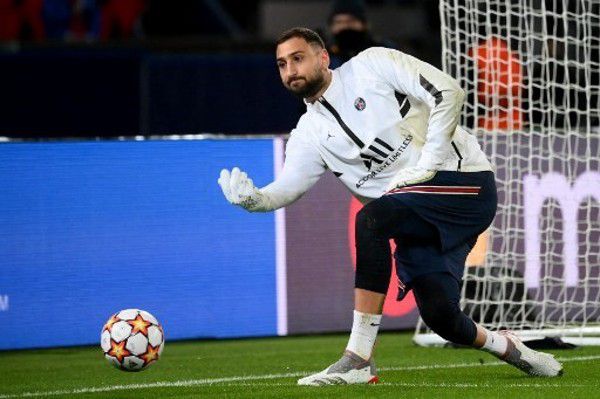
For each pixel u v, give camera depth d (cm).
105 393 1847
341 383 1781
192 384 1966
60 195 2741
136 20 4725
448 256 1738
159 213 2794
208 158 2823
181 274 2809
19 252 2716
